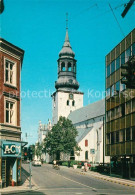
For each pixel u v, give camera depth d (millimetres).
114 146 41062
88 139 91125
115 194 21625
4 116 26469
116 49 41312
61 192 22625
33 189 24766
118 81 40125
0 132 25547
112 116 42375
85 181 33688
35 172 49375
